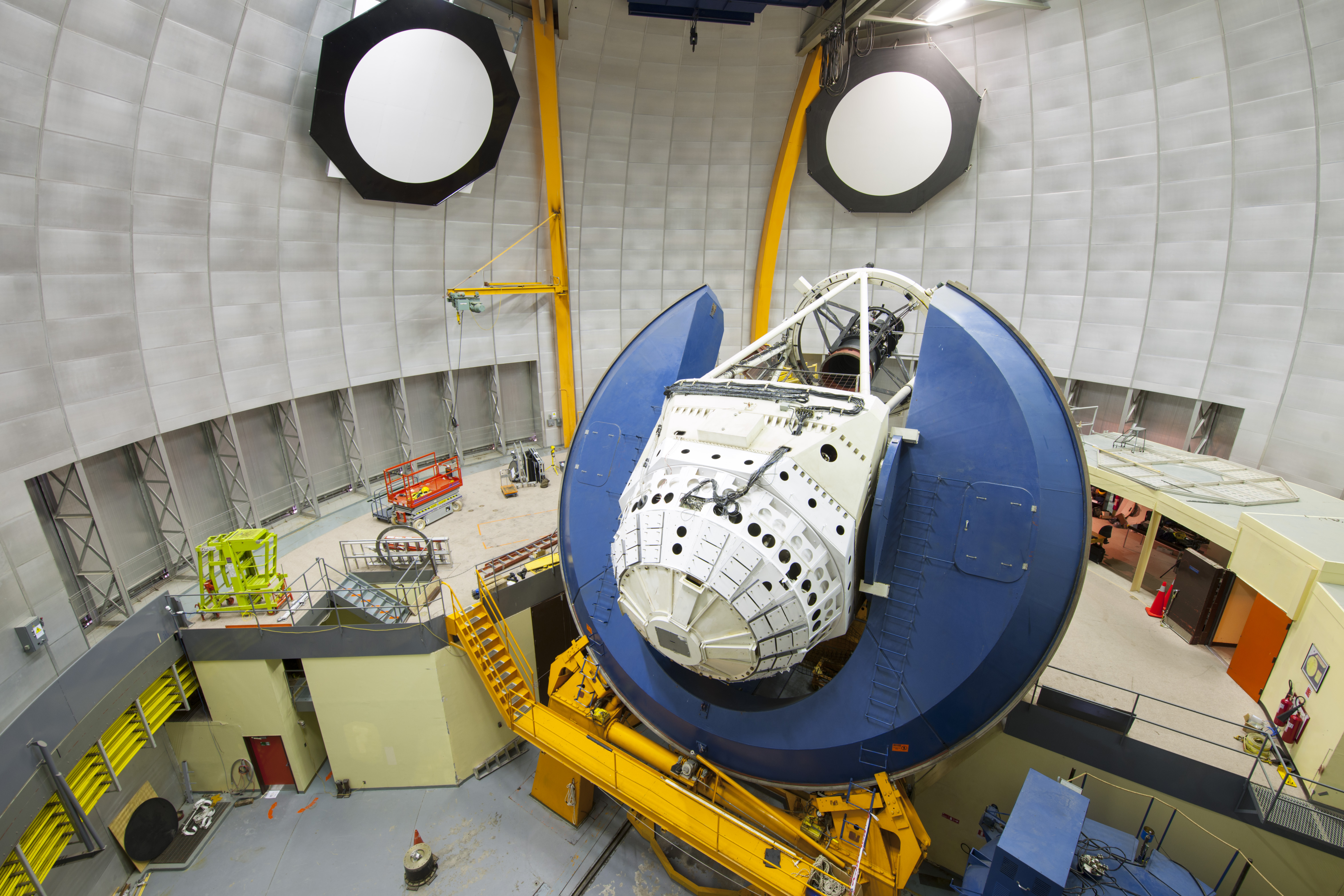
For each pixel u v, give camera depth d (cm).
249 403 1666
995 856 794
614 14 1988
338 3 1565
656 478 801
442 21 1619
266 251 1655
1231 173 1633
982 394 828
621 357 1188
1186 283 1761
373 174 1744
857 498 773
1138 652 1352
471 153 1875
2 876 999
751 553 682
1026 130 1983
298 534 1805
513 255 2266
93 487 1388
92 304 1283
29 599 1138
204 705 1475
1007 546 782
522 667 1510
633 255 2405
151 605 1283
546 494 2105
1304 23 1438
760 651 702
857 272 1238
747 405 869
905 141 2072
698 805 1005
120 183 1301
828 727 850
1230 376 1688
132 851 1266
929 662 805
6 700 1070
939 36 1997
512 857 1325
